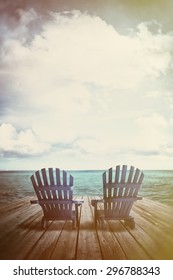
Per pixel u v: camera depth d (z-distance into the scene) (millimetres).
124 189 3992
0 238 3664
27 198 7293
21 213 5215
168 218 4762
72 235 3766
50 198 3982
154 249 3279
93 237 3678
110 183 3959
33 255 3121
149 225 4270
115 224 4359
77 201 3988
